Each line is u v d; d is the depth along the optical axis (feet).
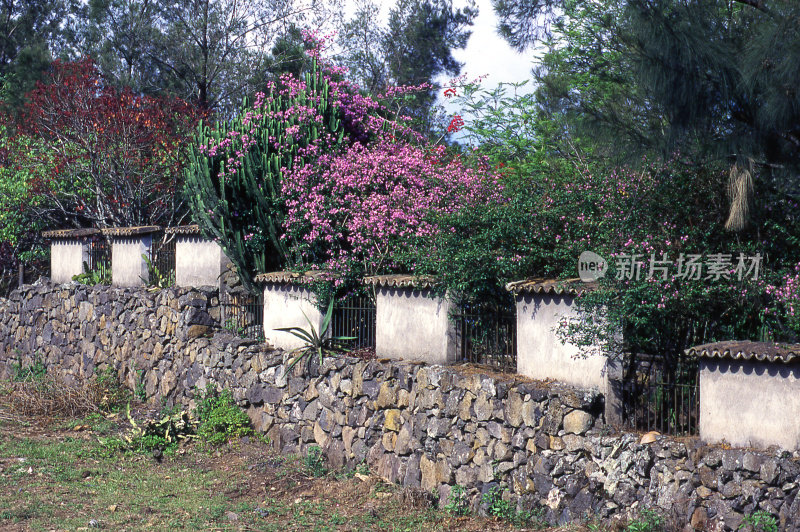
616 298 28.86
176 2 95.96
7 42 121.08
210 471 39.63
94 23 120.57
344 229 45.01
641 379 29.35
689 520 25.57
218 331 50.70
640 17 27.02
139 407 53.01
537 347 32.45
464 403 33.47
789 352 23.95
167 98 81.10
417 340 37.70
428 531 30.35
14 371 68.33
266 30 94.17
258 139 48.24
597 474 28.53
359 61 98.63
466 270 34.27
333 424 40.16
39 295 68.44
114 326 58.49
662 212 31.45
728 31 28.53
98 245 65.62
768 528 23.45
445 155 46.44
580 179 34.60
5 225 76.07
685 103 27.27
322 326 42.52
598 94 32.65
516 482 31.24
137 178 74.49
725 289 27.89
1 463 39.63
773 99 26.05
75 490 35.65
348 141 50.31
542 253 33.78
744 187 28.40
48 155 75.66
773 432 24.45
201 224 49.19
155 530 30.19
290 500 35.04
